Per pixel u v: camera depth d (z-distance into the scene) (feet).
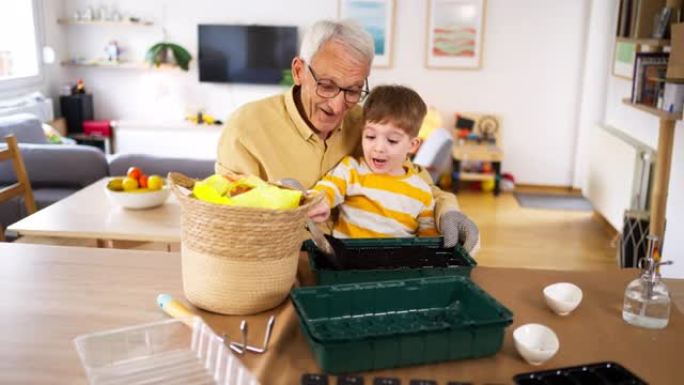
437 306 3.43
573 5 17.34
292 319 3.36
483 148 17.16
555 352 2.97
